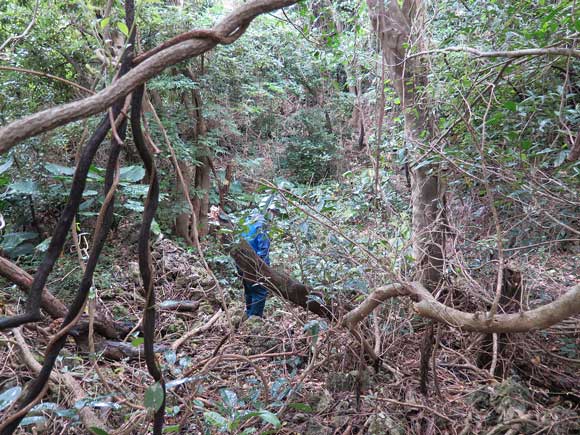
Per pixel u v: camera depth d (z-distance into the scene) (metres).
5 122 5.67
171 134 7.50
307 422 2.91
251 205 4.51
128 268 5.74
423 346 3.13
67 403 2.93
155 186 1.42
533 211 2.90
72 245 5.62
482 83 3.12
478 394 3.16
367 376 3.26
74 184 1.27
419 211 4.00
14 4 6.03
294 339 3.82
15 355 3.46
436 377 3.08
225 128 9.35
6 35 5.97
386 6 3.88
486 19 3.42
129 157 6.91
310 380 3.41
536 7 3.23
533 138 3.16
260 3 1.07
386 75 4.26
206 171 8.48
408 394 3.23
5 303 4.45
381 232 3.69
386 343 3.73
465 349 3.86
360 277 3.52
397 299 3.66
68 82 1.43
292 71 11.23
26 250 5.48
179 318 4.79
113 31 3.66
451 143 3.40
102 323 3.80
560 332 3.70
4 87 5.70
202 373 2.59
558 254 4.02
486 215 3.68
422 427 3.00
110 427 2.76
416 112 3.58
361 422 2.99
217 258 4.84
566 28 2.81
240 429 2.70
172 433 2.62
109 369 3.42
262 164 10.71
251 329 4.27
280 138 11.55
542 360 3.61
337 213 3.82
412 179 4.07
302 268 3.71
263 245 4.48
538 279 3.63
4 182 4.76
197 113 8.44
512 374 3.50
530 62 3.02
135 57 1.30
